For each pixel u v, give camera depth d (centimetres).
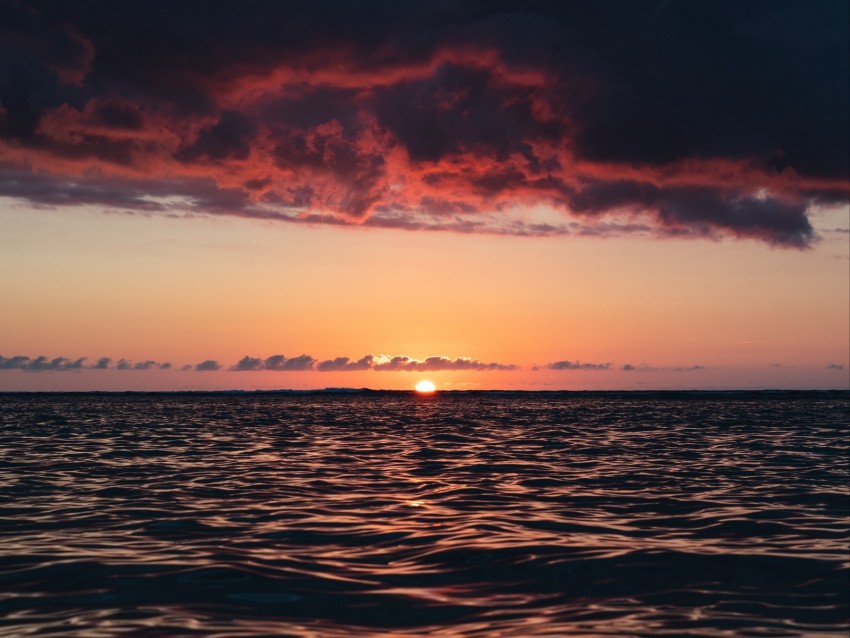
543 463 2912
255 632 905
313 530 1560
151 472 2600
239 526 1606
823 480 2370
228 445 3809
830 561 1273
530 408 11325
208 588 1107
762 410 9806
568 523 1638
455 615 985
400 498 2005
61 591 1091
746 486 2233
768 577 1176
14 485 2250
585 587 1121
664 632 913
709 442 4034
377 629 925
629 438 4378
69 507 1852
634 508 1839
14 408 10712
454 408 11462
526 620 962
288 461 2991
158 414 8419
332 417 7744
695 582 1148
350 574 1192
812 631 919
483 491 2136
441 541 1444
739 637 895
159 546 1400
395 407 12188
